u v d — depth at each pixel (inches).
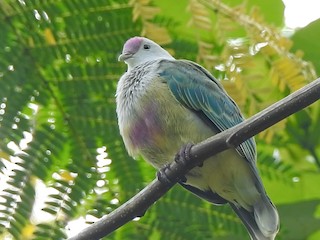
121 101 401.1
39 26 388.2
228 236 414.0
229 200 424.5
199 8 372.5
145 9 374.3
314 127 473.1
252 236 405.7
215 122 424.5
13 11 389.4
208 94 427.8
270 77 376.8
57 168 379.2
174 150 420.2
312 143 474.3
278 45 373.7
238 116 434.0
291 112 315.9
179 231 397.7
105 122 390.9
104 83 390.3
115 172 389.7
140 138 412.2
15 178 367.2
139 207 360.5
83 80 389.1
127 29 383.6
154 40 377.1
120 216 359.9
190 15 373.4
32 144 374.6
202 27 372.8
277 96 387.5
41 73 387.2
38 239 366.0
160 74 426.9
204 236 398.3
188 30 401.7
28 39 387.5
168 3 421.4
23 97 380.5
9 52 384.8
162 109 419.5
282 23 473.1
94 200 380.8
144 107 418.3
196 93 425.7
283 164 410.6
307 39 466.0
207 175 413.1
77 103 388.8
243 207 419.5
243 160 409.7
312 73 375.9
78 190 377.4
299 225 462.6
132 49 408.5
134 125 411.2
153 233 398.9
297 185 466.6
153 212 398.9
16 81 381.7
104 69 389.4
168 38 376.8
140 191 371.9
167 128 419.5
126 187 389.1
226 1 434.0
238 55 373.7
